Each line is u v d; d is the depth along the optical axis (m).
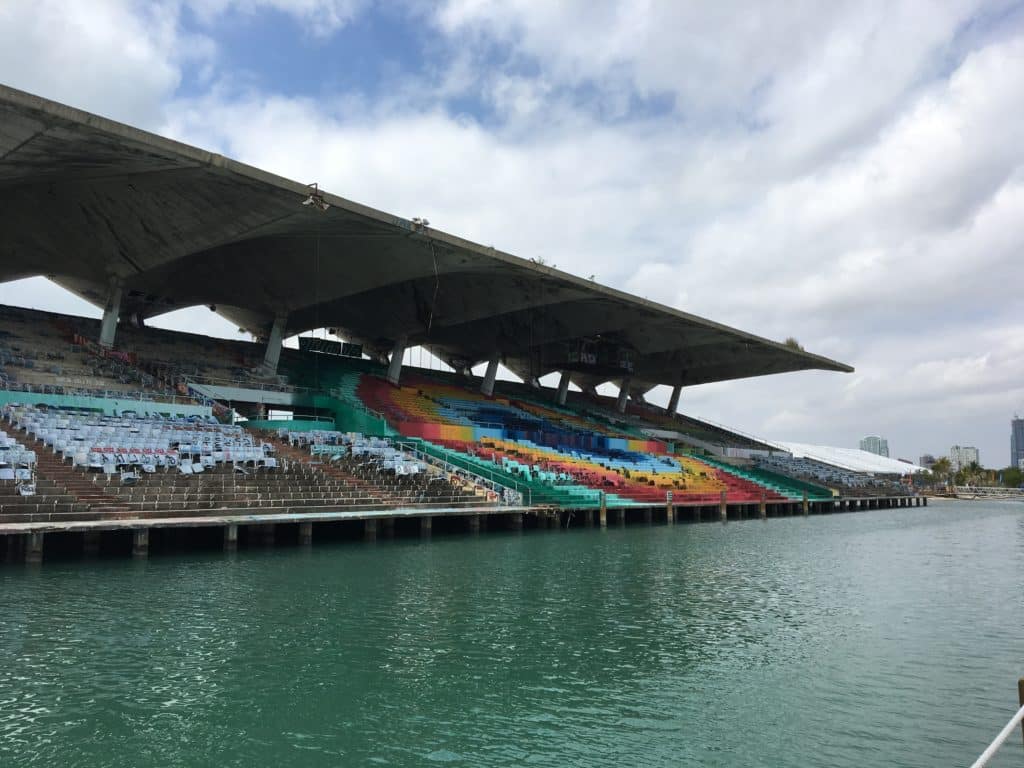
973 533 43.44
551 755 9.21
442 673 12.27
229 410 42.31
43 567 21.39
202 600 17.12
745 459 84.50
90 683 11.29
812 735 10.00
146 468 28.45
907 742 9.79
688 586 21.05
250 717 10.17
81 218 37.72
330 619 15.70
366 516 29.81
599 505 42.72
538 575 22.20
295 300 51.78
